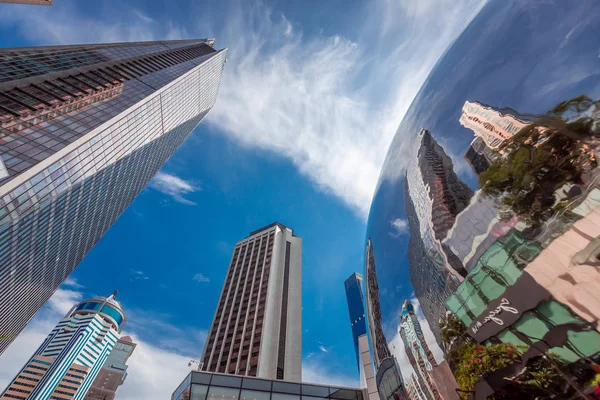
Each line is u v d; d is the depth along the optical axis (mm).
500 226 4250
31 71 56500
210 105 133000
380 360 7062
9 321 83062
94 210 76750
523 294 3863
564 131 3781
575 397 3277
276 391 23578
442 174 5441
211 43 158500
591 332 3225
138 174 91625
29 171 41375
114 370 194125
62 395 145000
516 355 3889
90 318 181500
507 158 4352
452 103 5836
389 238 6875
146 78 81375
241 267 90750
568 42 4160
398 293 6227
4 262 53344
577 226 3471
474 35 6230
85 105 57844
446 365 4871
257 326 67000
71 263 93812
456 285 4777
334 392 24203
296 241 100688
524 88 4469
